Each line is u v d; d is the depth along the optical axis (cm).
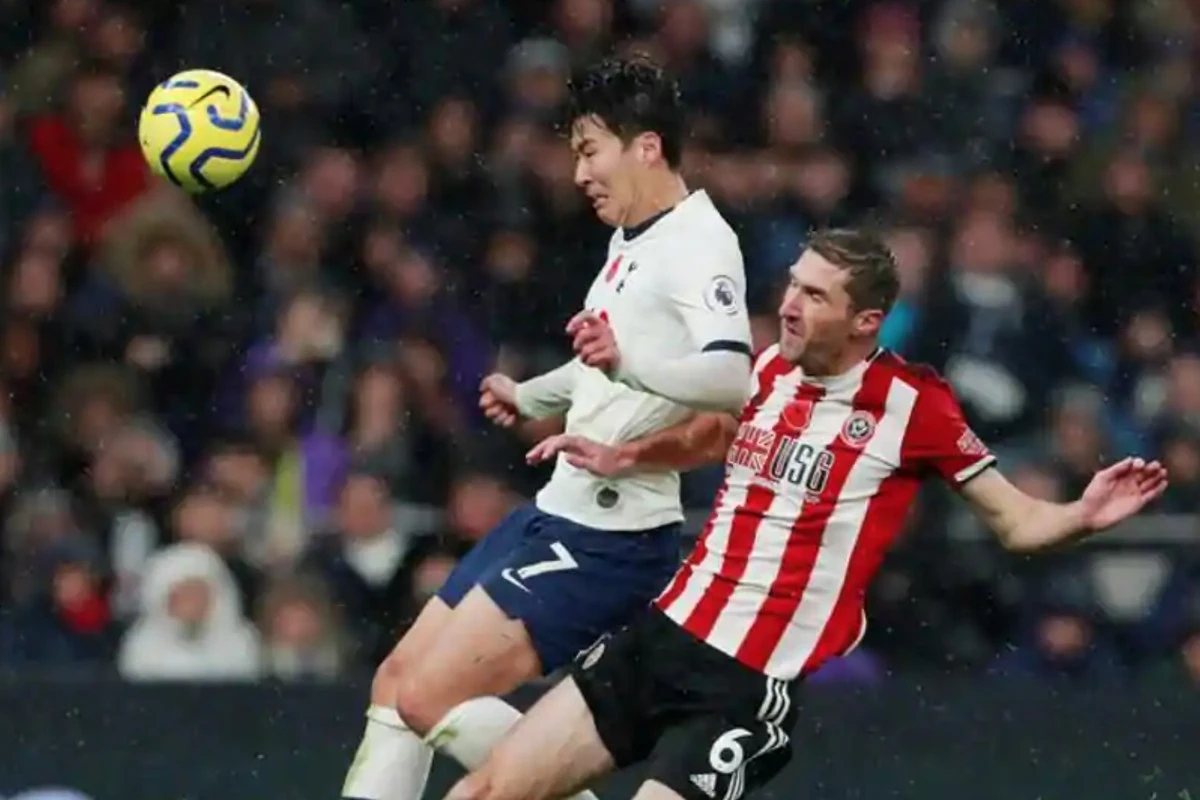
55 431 2994
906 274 3095
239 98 2078
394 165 3347
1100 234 3347
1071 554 2833
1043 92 3538
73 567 2802
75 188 3384
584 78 1878
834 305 1738
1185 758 2473
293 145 3428
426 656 1922
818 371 1772
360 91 3488
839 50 3556
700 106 3459
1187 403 3042
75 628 2788
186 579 2681
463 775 2459
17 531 2838
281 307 3186
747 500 1784
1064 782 2478
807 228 3319
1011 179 3416
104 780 2456
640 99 1867
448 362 3155
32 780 2448
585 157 1886
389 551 2764
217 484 2802
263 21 3538
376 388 2952
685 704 1783
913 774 2489
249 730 2480
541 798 1808
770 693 1769
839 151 3441
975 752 2492
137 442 2927
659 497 1936
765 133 3444
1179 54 3619
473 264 3284
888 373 1766
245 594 2731
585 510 1930
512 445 2995
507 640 1911
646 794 1759
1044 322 3125
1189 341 3278
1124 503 1730
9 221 3353
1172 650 2802
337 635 2723
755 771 1778
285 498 2834
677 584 1811
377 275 3234
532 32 3534
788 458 1772
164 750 2469
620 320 1859
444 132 3388
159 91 2069
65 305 3186
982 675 2752
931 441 1756
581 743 1802
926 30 3556
